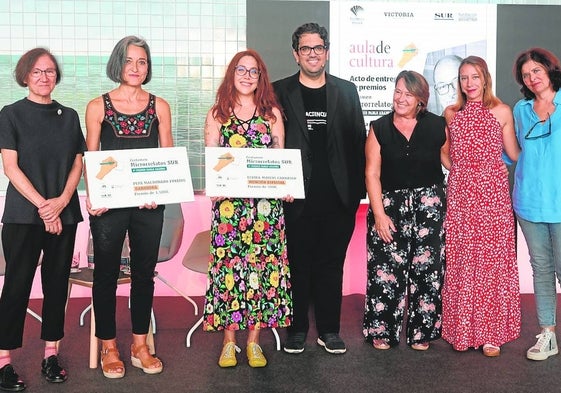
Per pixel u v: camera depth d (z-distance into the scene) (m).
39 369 3.15
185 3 4.68
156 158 3.00
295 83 3.34
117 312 4.37
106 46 4.65
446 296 3.39
